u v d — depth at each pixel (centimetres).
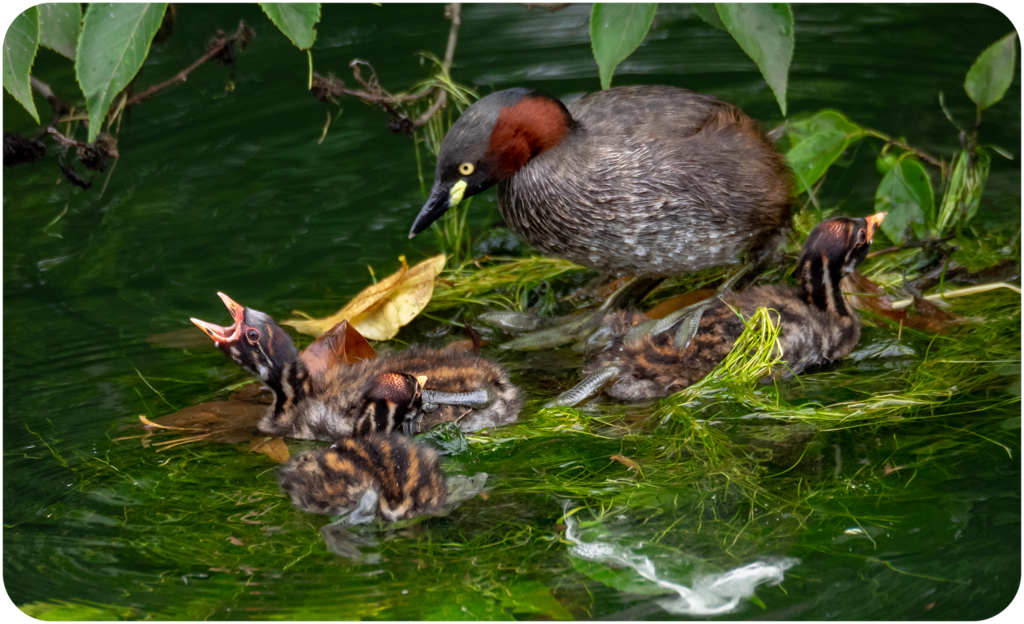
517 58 1627
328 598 660
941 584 661
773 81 743
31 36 718
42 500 788
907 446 828
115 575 691
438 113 1155
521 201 988
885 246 1210
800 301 992
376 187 1373
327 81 998
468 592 662
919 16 1758
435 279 1177
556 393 955
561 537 723
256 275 1179
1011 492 760
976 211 1245
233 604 657
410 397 828
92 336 1053
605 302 1109
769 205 991
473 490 791
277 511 772
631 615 635
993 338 997
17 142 960
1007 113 1456
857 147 1402
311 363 975
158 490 802
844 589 657
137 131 1481
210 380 984
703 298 1064
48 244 1231
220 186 1364
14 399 941
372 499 747
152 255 1212
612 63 750
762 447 837
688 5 1797
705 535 721
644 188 950
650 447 848
